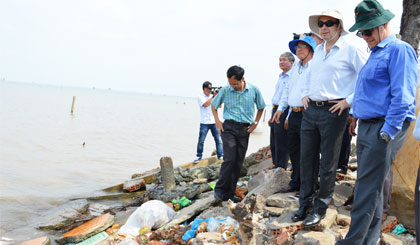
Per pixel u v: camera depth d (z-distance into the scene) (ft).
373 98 9.25
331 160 11.25
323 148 11.34
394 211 13.06
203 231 13.62
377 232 9.71
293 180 15.29
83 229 17.66
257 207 14.38
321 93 11.20
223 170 17.53
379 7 9.11
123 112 123.75
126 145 49.01
